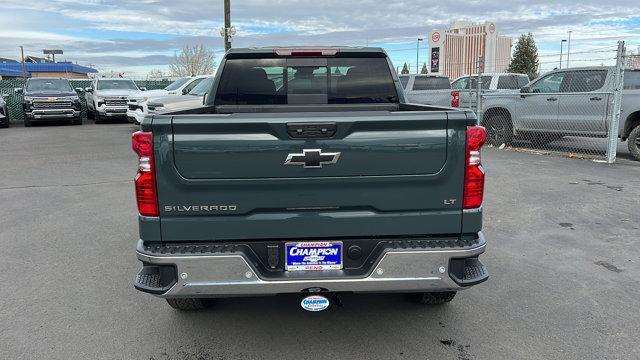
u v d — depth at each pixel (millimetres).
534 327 3734
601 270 4824
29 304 4141
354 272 3072
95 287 4488
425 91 16406
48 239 5805
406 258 3012
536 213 6750
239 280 2988
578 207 7023
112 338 3604
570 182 8602
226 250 3008
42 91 20812
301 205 3029
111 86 22297
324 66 4523
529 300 4188
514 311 3992
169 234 3023
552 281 4566
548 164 10375
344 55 4480
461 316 3918
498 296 4266
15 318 3898
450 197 3080
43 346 3488
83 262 5090
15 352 3406
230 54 4410
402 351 3412
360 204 3051
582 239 5711
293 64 4500
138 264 5035
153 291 3012
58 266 4980
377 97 4582
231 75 4488
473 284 3117
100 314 3975
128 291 4406
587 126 10883
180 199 2984
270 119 2912
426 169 3025
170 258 2951
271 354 3391
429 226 3092
